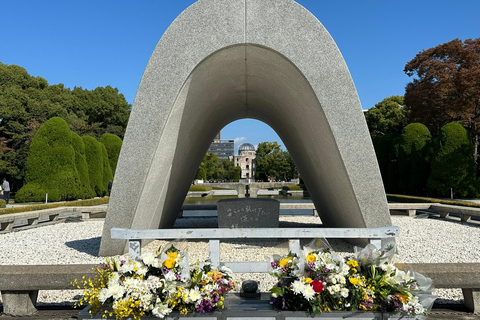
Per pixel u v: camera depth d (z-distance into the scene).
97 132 29.09
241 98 6.50
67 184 16.06
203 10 4.21
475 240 5.96
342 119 4.17
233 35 4.20
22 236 6.86
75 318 2.70
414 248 5.28
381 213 4.24
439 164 17.20
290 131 6.41
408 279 2.33
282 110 5.95
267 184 29.98
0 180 23.89
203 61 4.25
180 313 2.22
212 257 2.81
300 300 2.24
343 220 5.43
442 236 6.40
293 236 2.90
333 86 4.16
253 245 5.47
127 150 4.25
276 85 5.11
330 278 2.27
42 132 16.12
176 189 6.14
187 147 5.49
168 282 2.25
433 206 9.61
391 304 2.23
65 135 16.42
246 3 4.21
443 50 22.86
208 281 2.32
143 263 2.37
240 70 4.96
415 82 24.53
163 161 4.59
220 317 2.24
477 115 21.98
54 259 4.69
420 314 2.24
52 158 15.98
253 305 2.38
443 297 3.18
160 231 2.82
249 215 6.13
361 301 2.27
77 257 4.73
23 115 23.61
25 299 2.77
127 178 4.29
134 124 4.23
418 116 23.80
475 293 2.75
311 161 5.72
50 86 28.42
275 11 4.20
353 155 4.19
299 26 4.19
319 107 4.25
